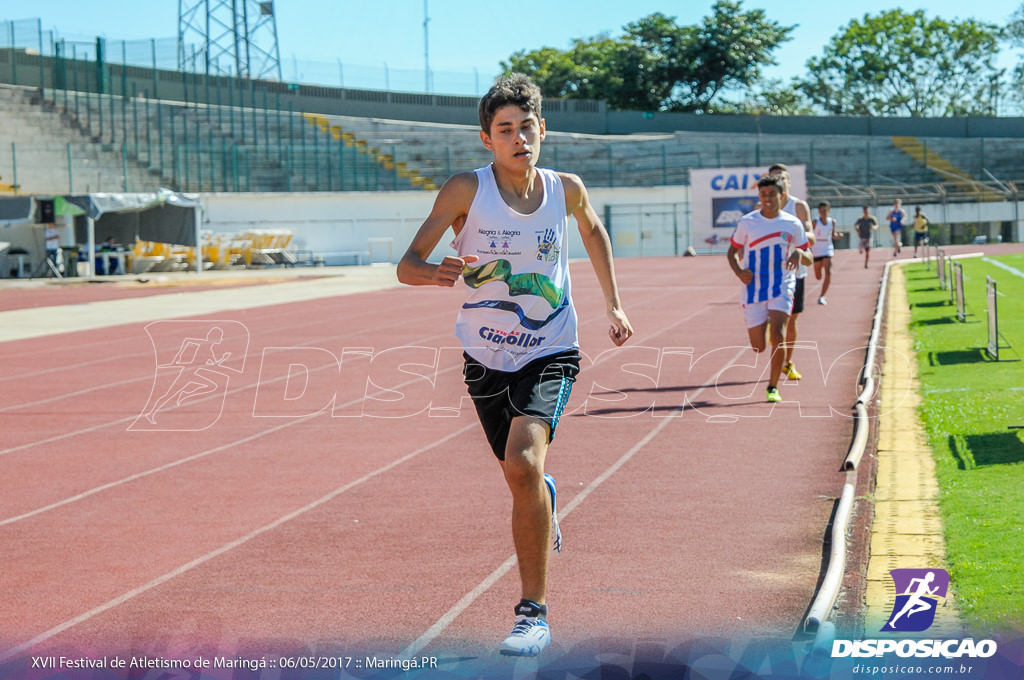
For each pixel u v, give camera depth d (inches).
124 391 597.0
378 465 396.2
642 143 2945.4
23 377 661.9
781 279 491.5
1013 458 348.8
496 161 215.0
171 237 1918.1
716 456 391.2
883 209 2637.8
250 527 313.6
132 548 294.8
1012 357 581.0
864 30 4328.3
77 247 1846.7
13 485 376.8
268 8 3026.6
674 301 1112.8
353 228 2358.5
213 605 245.1
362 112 3117.6
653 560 269.4
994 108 4306.1
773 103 4141.2
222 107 2620.6
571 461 390.0
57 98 2374.5
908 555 259.4
